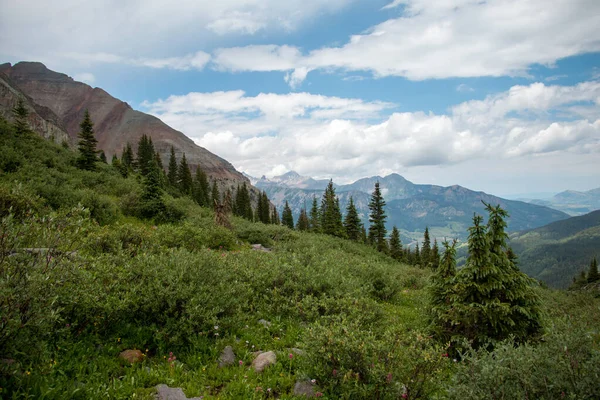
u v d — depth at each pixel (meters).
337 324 6.71
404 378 5.00
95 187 27.28
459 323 8.13
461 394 4.18
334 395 5.30
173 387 5.25
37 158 26.39
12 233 4.62
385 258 41.22
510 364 4.30
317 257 15.52
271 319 8.71
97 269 7.64
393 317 10.59
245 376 5.73
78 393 4.53
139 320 6.83
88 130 34.28
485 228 8.44
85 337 6.00
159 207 24.14
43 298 4.54
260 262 12.42
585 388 3.89
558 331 5.04
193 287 7.56
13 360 4.41
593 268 71.62
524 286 7.99
